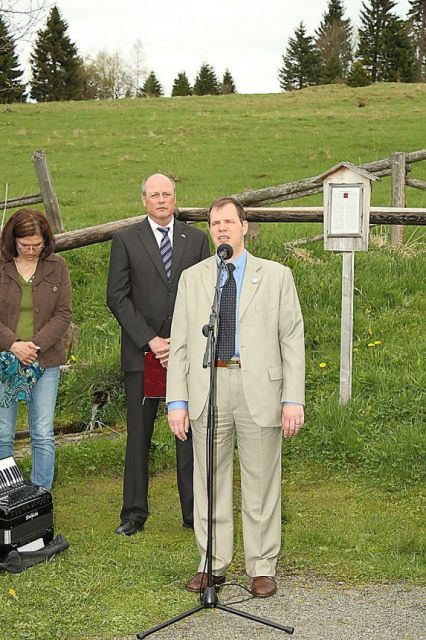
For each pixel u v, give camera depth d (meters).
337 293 9.26
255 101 37.94
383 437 6.61
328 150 24.36
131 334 5.13
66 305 5.39
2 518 4.69
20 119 32.19
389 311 9.05
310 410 7.09
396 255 10.14
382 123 29.17
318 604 4.32
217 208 4.36
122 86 78.62
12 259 5.31
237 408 4.37
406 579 4.62
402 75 74.06
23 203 9.99
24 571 4.69
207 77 80.94
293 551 5.02
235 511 5.76
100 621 4.15
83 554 4.95
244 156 24.36
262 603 4.34
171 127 29.55
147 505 5.38
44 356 5.32
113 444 6.75
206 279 4.49
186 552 5.02
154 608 4.29
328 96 38.41
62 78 68.06
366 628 4.04
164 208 5.20
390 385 7.34
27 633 4.03
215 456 4.41
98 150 25.75
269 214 8.52
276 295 4.40
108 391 7.75
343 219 6.80
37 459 5.41
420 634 3.97
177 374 4.51
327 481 6.22
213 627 4.07
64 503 5.88
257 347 4.34
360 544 5.12
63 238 8.07
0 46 13.34
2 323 5.28
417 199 17.02
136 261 5.20
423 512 5.63
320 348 8.34
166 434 6.93
